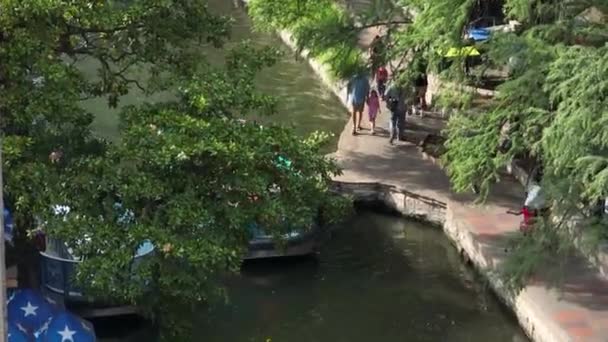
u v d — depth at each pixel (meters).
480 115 20.28
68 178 15.01
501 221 22.53
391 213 24.56
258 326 19.89
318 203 16.80
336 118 32.06
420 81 28.92
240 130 15.77
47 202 14.82
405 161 26.47
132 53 16.69
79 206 14.91
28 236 16.19
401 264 22.39
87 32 16.39
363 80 28.19
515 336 19.38
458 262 22.38
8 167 14.86
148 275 14.87
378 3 25.31
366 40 31.77
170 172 15.37
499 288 20.20
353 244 23.20
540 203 19.97
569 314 18.34
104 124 27.84
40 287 18.64
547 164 17.64
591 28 18.69
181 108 16.14
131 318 18.75
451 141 21.17
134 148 15.14
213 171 15.60
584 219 17.62
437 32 21.67
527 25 20.03
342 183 24.78
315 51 26.09
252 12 26.41
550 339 18.05
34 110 14.90
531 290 19.17
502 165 20.89
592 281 19.41
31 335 16.39
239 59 17.33
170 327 16.77
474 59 24.12
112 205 15.01
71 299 18.38
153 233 14.75
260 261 21.64
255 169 15.79
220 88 15.98
